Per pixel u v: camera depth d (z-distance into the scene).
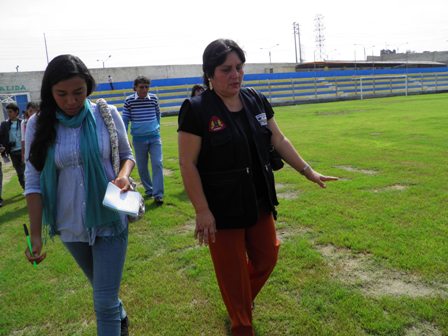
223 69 2.32
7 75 33.78
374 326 2.73
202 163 2.44
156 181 6.19
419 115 18.97
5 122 7.96
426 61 68.38
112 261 2.39
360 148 10.20
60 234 2.44
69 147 2.30
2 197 7.97
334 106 32.38
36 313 3.21
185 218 5.43
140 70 41.19
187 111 2.38
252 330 2.61
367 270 3.55
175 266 3.89
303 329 2.77
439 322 2.75
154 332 2.87
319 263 3.71
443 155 8.68
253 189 2.46
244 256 2.57
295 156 2.72
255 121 2.49
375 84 50.09
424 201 5.41
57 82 2.16
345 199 5.71
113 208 2.16
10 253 4.62
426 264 3.55
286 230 4.66
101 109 2.43
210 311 3.08
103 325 2.35
